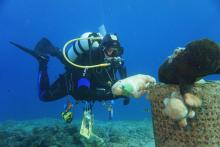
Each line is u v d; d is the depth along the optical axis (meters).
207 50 1.96
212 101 2.17
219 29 59.97
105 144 5.04
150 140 5.62
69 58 5.17
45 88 5.98
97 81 4.71
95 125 7.57
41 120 11.05
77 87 4.73
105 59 4.69
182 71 2.10
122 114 19.72
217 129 2.20
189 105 2.05
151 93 2.46
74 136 4.93
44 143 4.75
